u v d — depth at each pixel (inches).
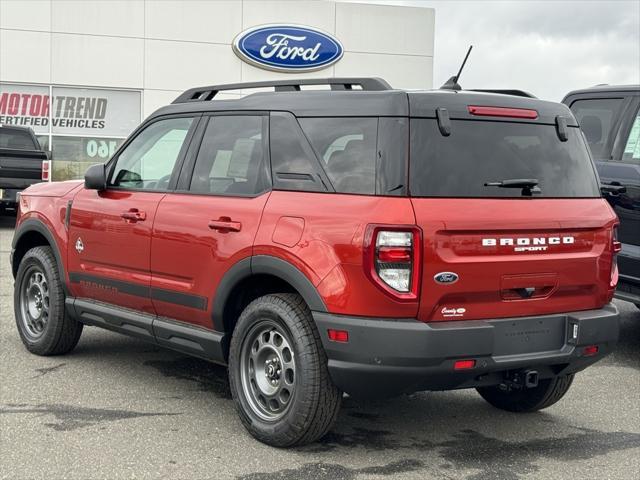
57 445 172.2
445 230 156.2
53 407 198.4
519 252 165.6
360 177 162.9
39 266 244.4
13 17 822.5
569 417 206.4
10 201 598.5
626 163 270.4
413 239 154.2
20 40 826.2
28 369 232.5
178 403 205.0
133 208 209.5
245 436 181.8
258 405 178.9
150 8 854.5
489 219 161.3
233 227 179.9
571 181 179.9
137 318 210.8
